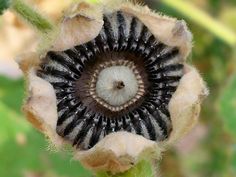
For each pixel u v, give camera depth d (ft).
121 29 0.22
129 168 0.21
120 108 0.22
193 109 0.21
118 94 0.22
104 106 0.22
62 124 0.21
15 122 0.28
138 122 0.22
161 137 0.21
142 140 0.21
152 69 0.22
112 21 0.22
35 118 0.21
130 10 0.21
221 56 0.33
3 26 0.31
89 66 0.22
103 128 0.22
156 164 0.22
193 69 0.21
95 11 0.21
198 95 0.21
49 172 0.28
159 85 0.22
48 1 0.26
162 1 0.32
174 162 0.32
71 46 0.21
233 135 0.29
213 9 0.34
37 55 0.21
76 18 0.21
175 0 0.32
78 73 0.22
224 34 0.32
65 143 0.21
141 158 0.21
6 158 0.28
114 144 0.20
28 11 0.22
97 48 0.22
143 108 0.22
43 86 0.21
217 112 0.31
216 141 0.32
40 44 0.21
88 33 0.21
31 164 0.28
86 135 0.21
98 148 0.20
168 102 0.22
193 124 0.21
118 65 0.22
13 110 0.28
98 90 0.22
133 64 0.22
